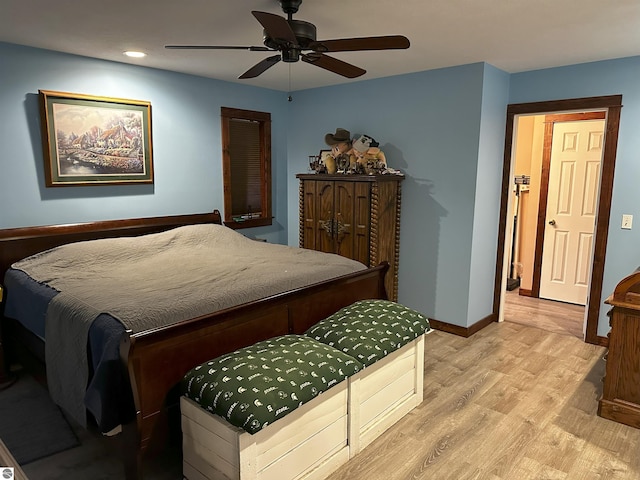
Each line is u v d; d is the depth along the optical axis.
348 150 4.57
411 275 4.54
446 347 3.96
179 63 3.94
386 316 2.82
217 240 4.15
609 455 2.44
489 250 4.39
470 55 3.59
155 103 4.18
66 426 2.72
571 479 2.25
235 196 5.07
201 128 4.58
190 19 2.78
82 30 3.00
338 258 3.62
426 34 3.04
